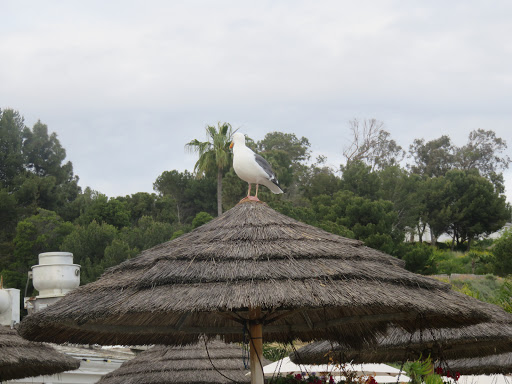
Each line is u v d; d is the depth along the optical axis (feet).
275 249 21.31
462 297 22.50
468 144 238.89
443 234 194.59
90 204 165.68
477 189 178.60
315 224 118.62
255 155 25.27
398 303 19.66
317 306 19.01
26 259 129.49
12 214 148.46
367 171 168.35
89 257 124.36
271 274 19.98
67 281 54.08
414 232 173.88
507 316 32.42
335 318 26.61
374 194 164.35
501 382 43.86
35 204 155.12
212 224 23.98
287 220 23.91
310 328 27.20
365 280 20.59
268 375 42.37
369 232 129.29
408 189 172.45
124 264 23.24
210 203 175.83
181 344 29.45
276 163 178.40
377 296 19.65
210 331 27.25
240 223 23.17
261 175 24.84
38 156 177.78
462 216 175.11
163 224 135.54
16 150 172.35
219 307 18.62
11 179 167.63
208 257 21.09
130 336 28.09
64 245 125.70
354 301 19.12
